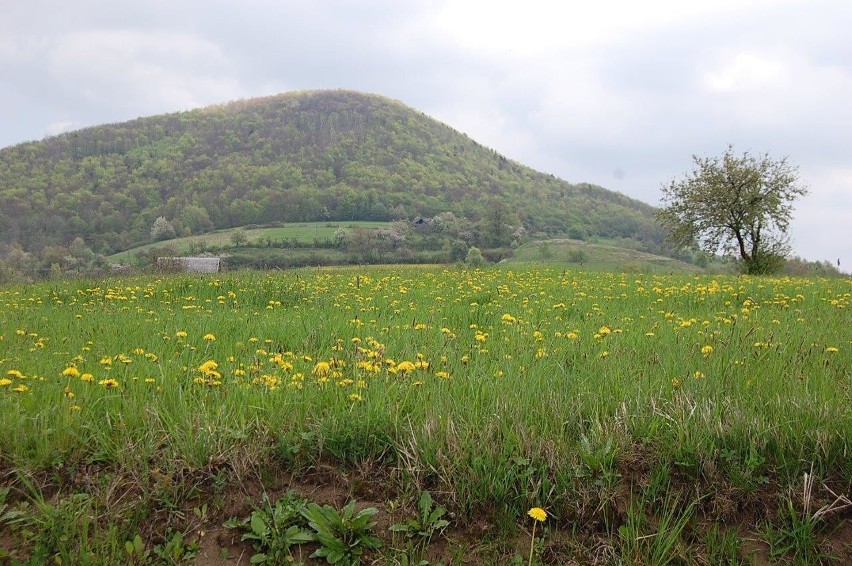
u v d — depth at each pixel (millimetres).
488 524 3619
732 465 3988
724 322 8289
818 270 29344
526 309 10344
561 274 18281
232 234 79062
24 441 3990
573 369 5492
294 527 3439
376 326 8203
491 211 86938
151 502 3633
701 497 3775
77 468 3867
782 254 33281
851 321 8422
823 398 4555
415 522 3541
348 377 5262
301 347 7094
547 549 3479
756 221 33438
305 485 3887
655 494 3797
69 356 6328
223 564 3332
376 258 67438
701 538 3602
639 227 114750
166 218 83500
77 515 3434
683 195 35344
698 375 5074
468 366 5543
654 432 4258
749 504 3811
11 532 3379
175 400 4586
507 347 6633
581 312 9930
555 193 137125
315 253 70188
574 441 4223
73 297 13445
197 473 3852
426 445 4004
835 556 3520
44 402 4562
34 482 3717
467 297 12562
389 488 3834
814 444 4129
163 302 12195
